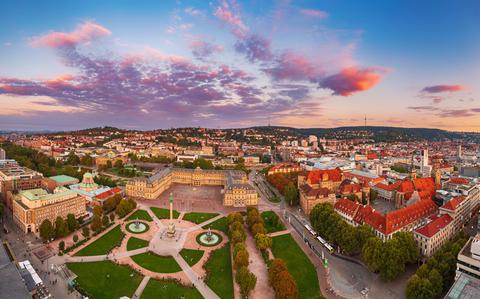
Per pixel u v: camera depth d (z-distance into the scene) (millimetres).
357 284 176250
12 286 143250
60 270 183750
